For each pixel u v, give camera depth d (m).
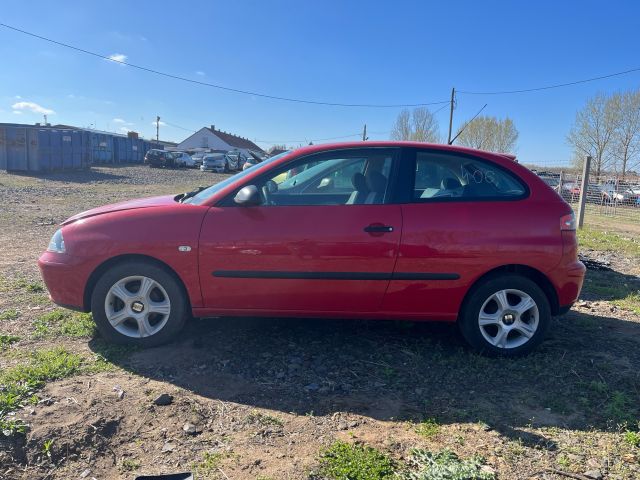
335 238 3.98
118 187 23.16
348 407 3.40
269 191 4.16
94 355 3.98
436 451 2.92
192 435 3.04
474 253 4.05
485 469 2.75
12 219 11.60
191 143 90.25
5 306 5.09
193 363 3.94
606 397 3.61
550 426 3.23
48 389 3.41
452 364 4.08
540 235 4.11
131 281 4.12
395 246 4.00
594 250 10.35
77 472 2.69
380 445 2.97
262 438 3.03
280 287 4.04
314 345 4.38
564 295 4.23
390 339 4.56
